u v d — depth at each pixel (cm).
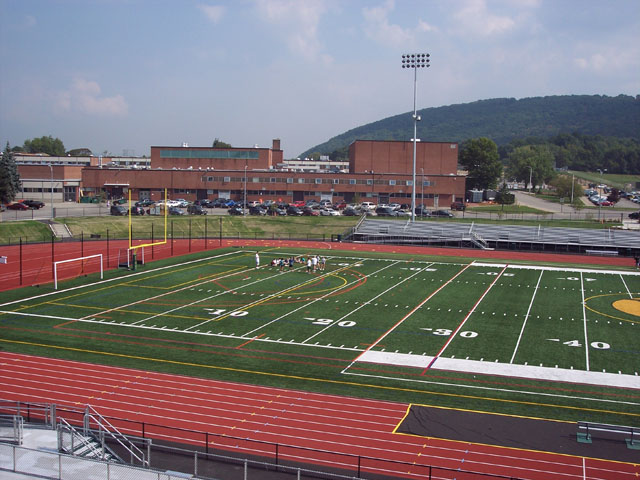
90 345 3612
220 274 5844
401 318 4250
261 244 8175
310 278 5669
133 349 3547
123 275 5750
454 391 2920
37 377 3062
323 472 2117
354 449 2298
